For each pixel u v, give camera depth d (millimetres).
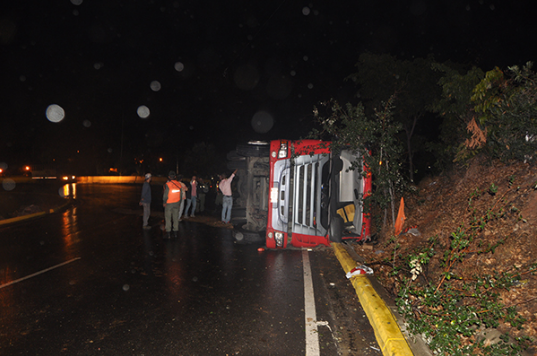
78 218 14562
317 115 8570
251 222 10656
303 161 8555
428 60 11609
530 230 4961
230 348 3932
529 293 4188
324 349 3900
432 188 10539
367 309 4801
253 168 10648
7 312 4945
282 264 7285
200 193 15984
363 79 12328
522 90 6035
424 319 3885
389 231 8391
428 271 5723
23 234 10891
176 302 5273
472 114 7855
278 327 4426
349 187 9289
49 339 4160
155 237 10312
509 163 7109
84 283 6172
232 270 6895
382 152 8109
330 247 8430
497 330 3912
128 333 4293
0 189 30938
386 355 3693
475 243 5574
